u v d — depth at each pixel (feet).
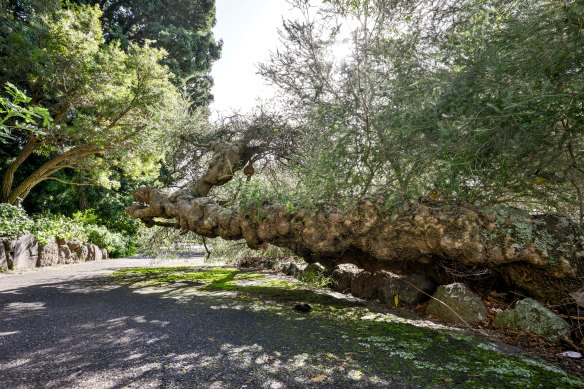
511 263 9.72
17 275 19.36
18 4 30.55
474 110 7.91
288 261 23.99
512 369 6.27
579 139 8.16
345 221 11.39
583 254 8.72
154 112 23.62
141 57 28.84
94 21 28.04
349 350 7.27
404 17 11.60
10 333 8.28
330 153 11.07
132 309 11.14
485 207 10.23
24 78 27.35
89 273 21.02
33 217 29.58
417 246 10.59
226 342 7.74
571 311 8.50
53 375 5.85
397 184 11.31
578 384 5.65
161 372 6.04
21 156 28.86
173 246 25.22
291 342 7.77
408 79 10.15
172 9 63.77
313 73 13.28
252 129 19.51
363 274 14.25
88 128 25.93
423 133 9.17
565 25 6.23
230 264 28.09
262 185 14.07
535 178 9.18
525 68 7.11
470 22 9.39
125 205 46.68
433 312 10.45
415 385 5.61
